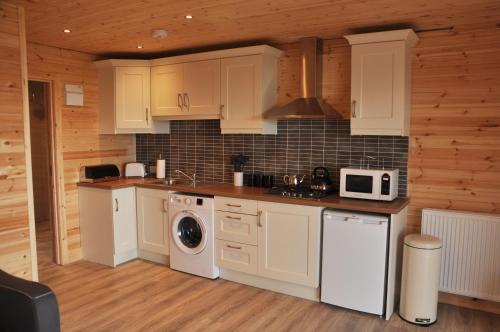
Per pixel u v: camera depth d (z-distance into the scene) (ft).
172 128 16.34
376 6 9.37
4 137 9.22
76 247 15.20
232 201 12.60
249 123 13.21
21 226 9.63
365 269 10.65
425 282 10.20
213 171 15.44
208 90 13.93
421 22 10.67
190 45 13.80
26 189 9.70
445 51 11.23
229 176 15.10
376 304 10.62
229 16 10.34
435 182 11.62
